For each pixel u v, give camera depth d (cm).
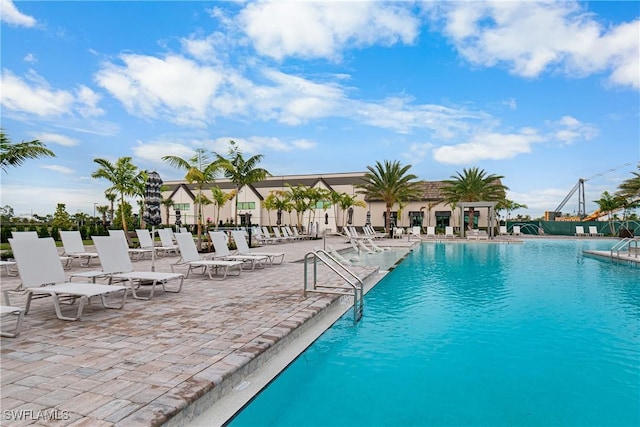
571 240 3244
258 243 2311
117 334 453
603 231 4181
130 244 1994
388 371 436
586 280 1091
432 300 811
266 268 1145
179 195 4938
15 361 361
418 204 4447
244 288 784
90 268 1137
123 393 293
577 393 379
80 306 515
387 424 321
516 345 524
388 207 3678
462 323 633
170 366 352
